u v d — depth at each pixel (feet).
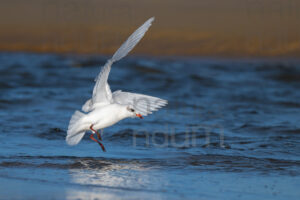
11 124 54.80
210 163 37.96
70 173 33.76
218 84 98.12
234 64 131.64
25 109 66.59
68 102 73.15
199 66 128.88
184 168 36.09
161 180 32.19
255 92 87.61
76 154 40.68
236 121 59.31
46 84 92.68
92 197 27.71
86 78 102.53
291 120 60.23
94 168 35.60
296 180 32.73
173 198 27.89
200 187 30.55
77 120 34.50
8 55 151.23
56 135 49.55
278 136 49.96
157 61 139.23
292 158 40.32
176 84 96.99
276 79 108.06
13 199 26.84
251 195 28.99
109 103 34.78
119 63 128.57
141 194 28.60
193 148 44.11
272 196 28.86
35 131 50.88
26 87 87.92
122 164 37.19
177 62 135.74
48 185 30.12
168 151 42.65
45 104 71.00
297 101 77.36
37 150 41.83
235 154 41.45
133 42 31.42
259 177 33.50
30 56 150.82
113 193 28.66
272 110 69.31
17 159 37.73
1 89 84.17
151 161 38.45
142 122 57.31
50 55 151.43
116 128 53.26
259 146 44.93
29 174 33.06
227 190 29.99
